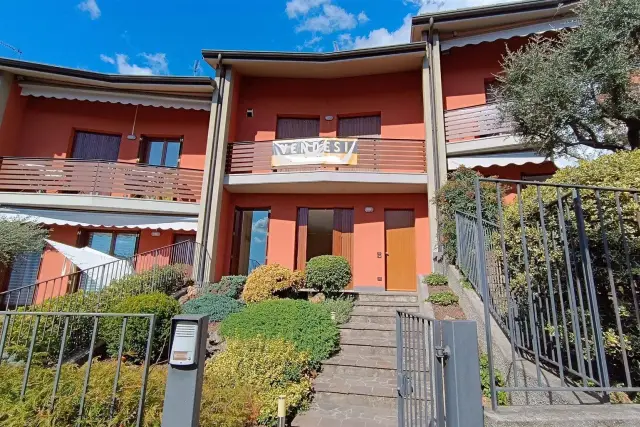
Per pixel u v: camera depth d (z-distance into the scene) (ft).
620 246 11.30
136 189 41.06
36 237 36.24
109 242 44.16
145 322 23.73
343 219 42.98
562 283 12.50
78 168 41.09
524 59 23.00
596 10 18.60
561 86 19.52
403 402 12.48
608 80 18.52
